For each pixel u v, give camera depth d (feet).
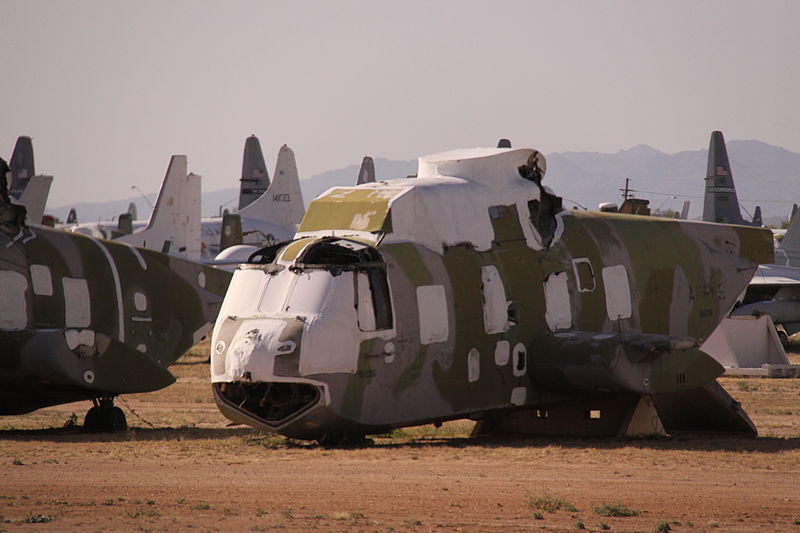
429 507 140.87
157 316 321.52
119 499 145.18
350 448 211.82
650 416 255.29
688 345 248.32
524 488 157.38
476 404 232.53
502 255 245.04
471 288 232.94
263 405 212.02
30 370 256.32
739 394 415.64
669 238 294.25
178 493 150.82
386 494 150.61
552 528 128.26
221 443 222.28
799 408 360.69
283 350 203.82
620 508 139.44
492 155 255.50
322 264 214.69
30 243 278.67
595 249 270.05
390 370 213.87
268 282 216.74
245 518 131.75
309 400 207.72
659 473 175.01
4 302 263.90
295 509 138.51
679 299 288.92
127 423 307.58
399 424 216.74
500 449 209.05
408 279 219.82
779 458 195.83
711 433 270.46
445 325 225.35
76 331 261.24
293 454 200.03
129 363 275.80
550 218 267.18
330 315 207.21
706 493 155.22
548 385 245.86
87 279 294.25
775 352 534.37
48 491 152.56
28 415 350.43
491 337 235.81
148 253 326.03
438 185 240.32
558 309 254.06
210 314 345.72
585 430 258.78
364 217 226.17
